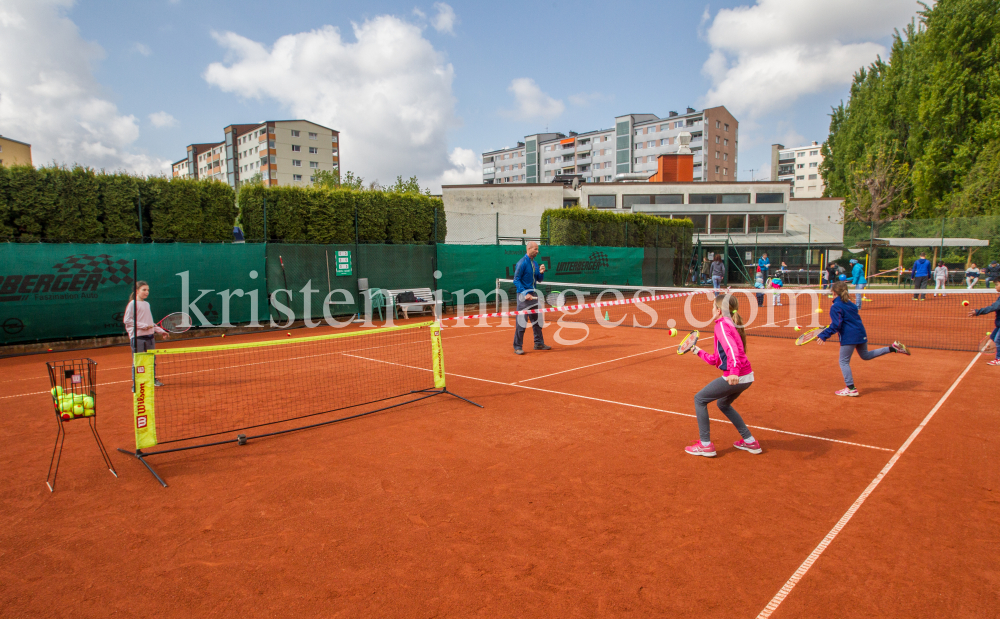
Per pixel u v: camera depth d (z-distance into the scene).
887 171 40.47
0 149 42.69
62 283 12.23
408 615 2.83
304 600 2.98
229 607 2.92
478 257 19.89
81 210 12.80
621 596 2.97
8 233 11.91
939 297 23.50
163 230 13.98
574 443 5.43
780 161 127.56
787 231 37.91
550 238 22.89
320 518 3.93
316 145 90.00
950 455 5.00
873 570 3.19
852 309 7.06
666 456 5.06
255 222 15.26
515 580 3.14
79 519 3.98
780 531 3.66
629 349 10.95
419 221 18.73
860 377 8.26
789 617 2.78
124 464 5.05
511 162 123.19
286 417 6.41
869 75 50.06
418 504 4.13
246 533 3.73
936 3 37.59
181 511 4.08
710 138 91.56
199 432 5.89
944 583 3.05
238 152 93.31
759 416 6.26
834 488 4.33
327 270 16.20
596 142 105.44
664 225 29.95
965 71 36.03
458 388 7.75
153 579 3.20
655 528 3.71
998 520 3.77
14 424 6.39
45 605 2.96
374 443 5.50
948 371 8.64
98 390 7.97
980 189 33.00
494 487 4.41
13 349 11.62
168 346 12.32
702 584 3.07
